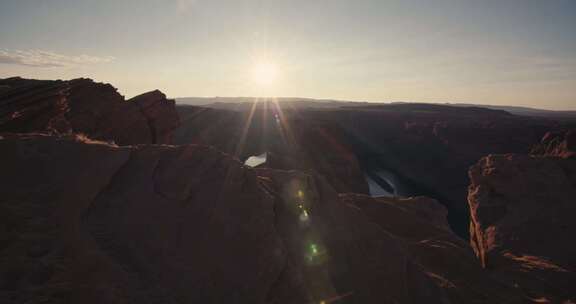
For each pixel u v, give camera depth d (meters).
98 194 9.68
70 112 25.52
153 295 7.13
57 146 11.22
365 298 10.87
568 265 26.27
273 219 11.57
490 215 37.31
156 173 11.34
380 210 24.72
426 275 14.40
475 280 17.02
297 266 10.62
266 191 12.77
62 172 10.06
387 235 15.43
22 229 7.68
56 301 6.15
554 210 33.34
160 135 36.09
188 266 8.36
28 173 9.67
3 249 7.03
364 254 13.12
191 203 10.45
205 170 12.05
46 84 27.66
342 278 11.26
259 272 9.27
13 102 22.92
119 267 7.42
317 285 10.37
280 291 9.25
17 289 6.20
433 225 24.48
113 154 11.59
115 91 33.97
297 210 13.17
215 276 8.48
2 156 10.00
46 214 8.35
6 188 8.89
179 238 9.12
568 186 36.34
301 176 15.37
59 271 6.82
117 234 8.45
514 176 39.19
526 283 23.67
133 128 31.42
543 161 40.53
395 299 11.77
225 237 9.78
